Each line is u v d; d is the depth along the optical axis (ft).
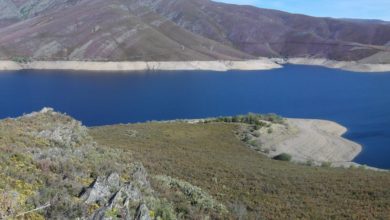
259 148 206.80
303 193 97.60
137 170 73.61
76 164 61.87
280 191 97.50
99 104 456.04
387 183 109.70
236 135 222.07
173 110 431.43
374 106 452.76
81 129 104.99
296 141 239.09
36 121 98.22
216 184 97.45
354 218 79.15
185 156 135.74
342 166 179.83
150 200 56.08
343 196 96.32
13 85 585.63
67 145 78.43
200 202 69.97
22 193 44.39
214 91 581.12
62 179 52.90
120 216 47.75
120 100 487.61
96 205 47.60
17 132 77.00
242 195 89.76
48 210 43.09
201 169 113.29
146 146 155.02
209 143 190.49
